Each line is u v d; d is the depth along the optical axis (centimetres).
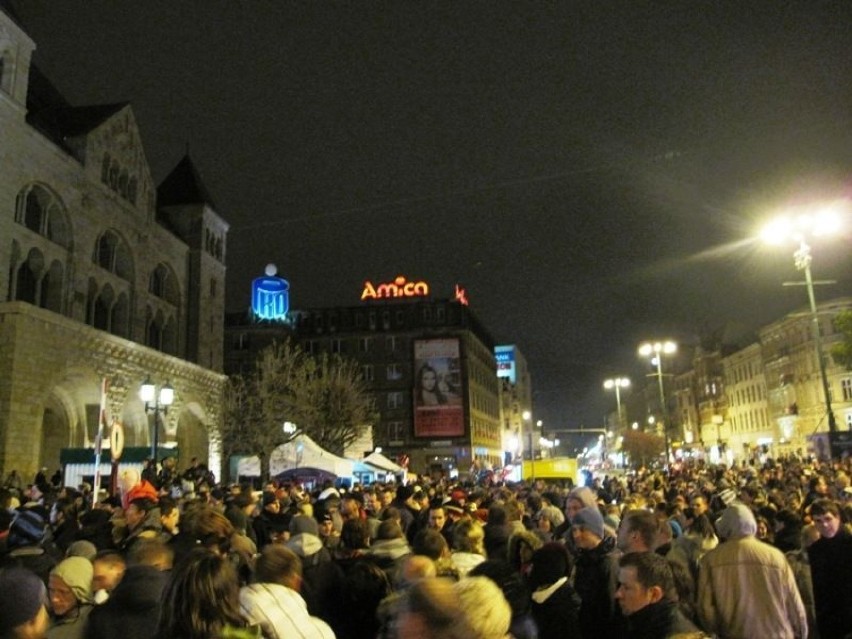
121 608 525
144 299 5050
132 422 4528
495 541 1004
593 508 755
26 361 3366
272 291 8950
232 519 1074
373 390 9119
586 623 679
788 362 8944
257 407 6197
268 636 525
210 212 6094
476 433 9562
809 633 834
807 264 2919
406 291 10100
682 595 663
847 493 1603
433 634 326
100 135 4528
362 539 812
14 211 3638
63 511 1449
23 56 3750
